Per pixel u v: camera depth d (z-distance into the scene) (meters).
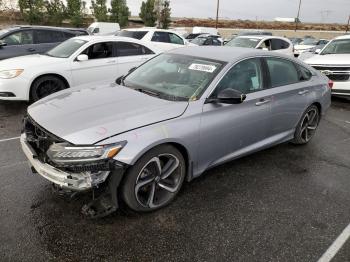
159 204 3.22
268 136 4.38
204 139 3.41
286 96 4.41
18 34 9.48
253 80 4.03
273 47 12.30
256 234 2.96
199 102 3.38
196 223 3.07
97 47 7.29
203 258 2.64
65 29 10.42
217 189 3.70
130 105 3.22
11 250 2.61
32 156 2.99
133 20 56.06
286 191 3.75
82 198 3.33
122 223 3.00
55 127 2.85
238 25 72.00
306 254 2.75
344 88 8.10
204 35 23.30
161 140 2.97
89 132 2.72
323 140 5.54
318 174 4.22
